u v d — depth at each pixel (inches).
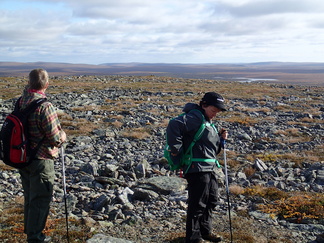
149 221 330.3
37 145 221.8
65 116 959.0
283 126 946.1
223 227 319.3
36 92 226.1
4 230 291.3
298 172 523.5
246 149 684.1
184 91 1843.0
